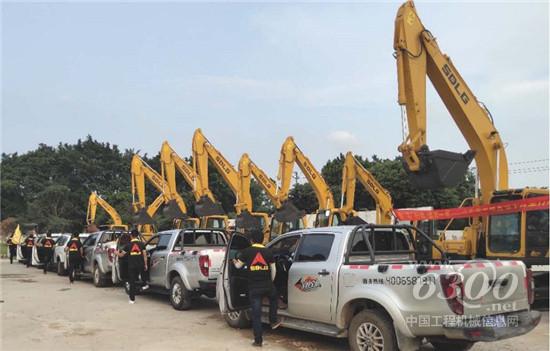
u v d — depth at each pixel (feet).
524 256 39.81
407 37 42.32
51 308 38.93
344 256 24.73
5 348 26.16
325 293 24.79
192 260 37.29
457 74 45.29
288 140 78.59
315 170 79.92
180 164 95.76
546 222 40.11
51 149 279.90
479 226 44.86
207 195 86.99
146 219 95.20
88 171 262.06
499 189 46.19
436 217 47.21
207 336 28.91
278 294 28.66
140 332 30.04
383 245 26.84
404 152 40.75
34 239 82.74
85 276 63.41
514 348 26.00
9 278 63.21
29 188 251.60
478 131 45.98
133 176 104.63
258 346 26.30
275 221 77.71
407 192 142.82
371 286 22.77
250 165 83.30
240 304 28.50
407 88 42.32
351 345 23.34
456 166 39.37
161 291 41.96
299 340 27.94
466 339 19.88
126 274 44.80
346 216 72.28
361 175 73.67
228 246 28.96
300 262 26.84
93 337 28.68
